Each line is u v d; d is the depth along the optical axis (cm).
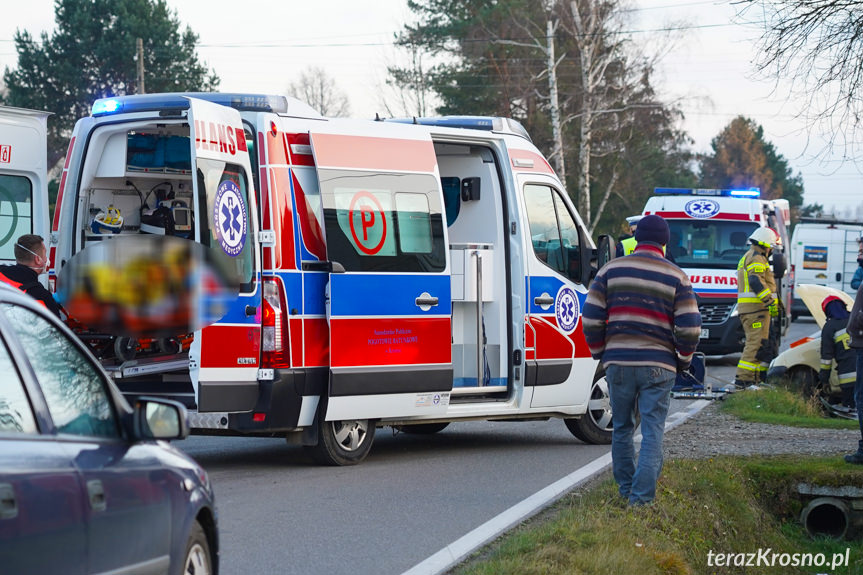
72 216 1955
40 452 701
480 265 2128
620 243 3266
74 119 10112
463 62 9362
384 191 1917
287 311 1788
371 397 1883
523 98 9000
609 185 9619
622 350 1524
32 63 10050
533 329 2150
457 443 2277
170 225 2017
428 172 1988
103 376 845
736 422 2533
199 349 1712
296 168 1827
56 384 770
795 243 7812
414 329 1936
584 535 1333
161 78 10038
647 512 1491
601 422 2294
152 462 849
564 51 8806
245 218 1767
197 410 1731
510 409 2123
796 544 1823
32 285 1845
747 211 4384
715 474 1811
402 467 1934
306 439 1877
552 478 1838
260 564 1268
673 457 1977
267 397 1770
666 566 1318
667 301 1520
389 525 1473
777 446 2159
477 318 2136
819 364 3064
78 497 720
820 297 3109
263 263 1783
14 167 2262
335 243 1841
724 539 1617
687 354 1509
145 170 1969
